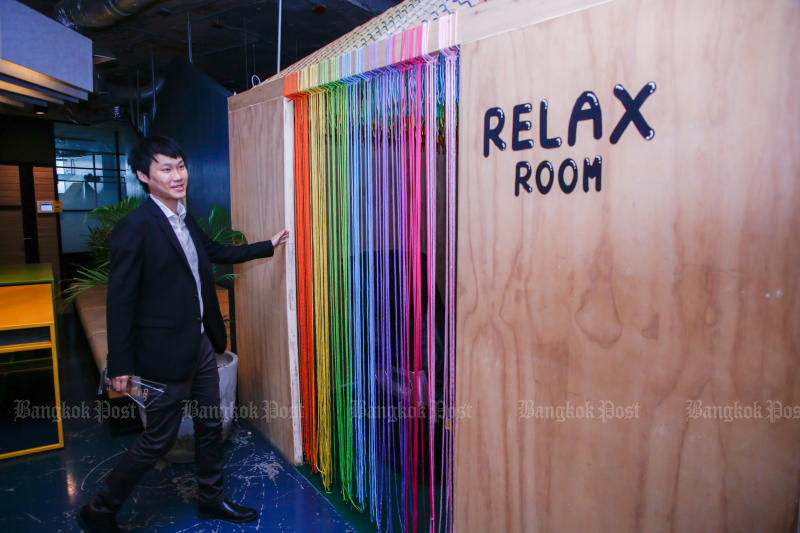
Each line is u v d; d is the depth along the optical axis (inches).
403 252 64.2
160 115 202.8
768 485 35.3
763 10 32.8
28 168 271.1
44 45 99.1
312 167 79.4
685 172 37.2
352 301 75.5
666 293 39.0
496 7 48.0
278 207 87.5
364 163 72.3
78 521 69.4
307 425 88.4
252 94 93.1
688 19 36.0
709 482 38.1
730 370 36.3
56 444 96.7
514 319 49.8
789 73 32.1
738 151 34.6
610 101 40.6
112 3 139.9
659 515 41.1
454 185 55.9
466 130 52.3
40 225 277.9
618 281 41.7
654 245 39.4
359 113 69.1
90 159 393.7
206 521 75.1
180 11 171.6
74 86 119.4
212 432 74.0
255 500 80.0
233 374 94.4
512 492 52.1
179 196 66.5
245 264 101.7
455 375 58.2
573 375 45.6
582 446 45.6
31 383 130.3
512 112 47.6
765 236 34.0
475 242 52.8
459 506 58.3
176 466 91.5
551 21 43.8
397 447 84.0
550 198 45.6
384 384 79.7
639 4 38.3
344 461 84.2
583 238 43.6
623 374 42.1
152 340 65.1
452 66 54.6
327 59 72.9
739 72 34.1
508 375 51.1
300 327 87.0
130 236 62.3
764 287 34.3
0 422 107.1
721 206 35.7
